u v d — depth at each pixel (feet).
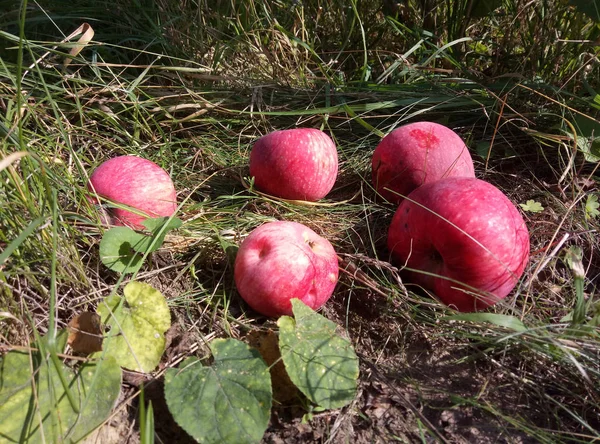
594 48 1.61
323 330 0.91
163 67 1.53
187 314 1.01
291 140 1.21
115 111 1.47
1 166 0.69
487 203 0.96
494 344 0.98
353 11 1.88
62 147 1.26
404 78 1.79
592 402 0.91
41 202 1.00
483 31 1.91
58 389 0.78
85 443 0.77
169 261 1.10
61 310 0.94
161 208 1.11
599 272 1.20
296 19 1.88
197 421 0.77
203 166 1.42
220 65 1.72
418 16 1.88
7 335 0.86
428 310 1.05
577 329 0.91
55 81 1.49
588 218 1.28
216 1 1.90
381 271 1.08
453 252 0.96
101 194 1.08
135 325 0.88
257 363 0.83
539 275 1.17
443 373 0.97
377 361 0.98
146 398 0.86
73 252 1.00
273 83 1.67
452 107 1.59
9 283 0.93
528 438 0.88
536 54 1.65
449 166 1.18
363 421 0.88
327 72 1.81
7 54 1.52
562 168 1.42
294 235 0.98
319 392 0.84
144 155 1.39
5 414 0.75
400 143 1.20
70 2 1.77
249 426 0.78
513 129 1.52
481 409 0.91
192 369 0.83
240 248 1.00
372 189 1.36
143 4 1.81
